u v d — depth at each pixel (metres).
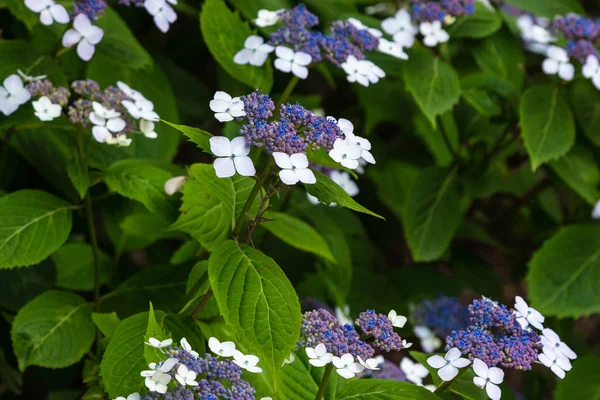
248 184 1.49
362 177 1.98
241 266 1.39
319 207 1.75
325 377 1.39
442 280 1.86
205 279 1.46
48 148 1.66
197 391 1.34
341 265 1.73
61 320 1.54
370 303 1.81
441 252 1.78
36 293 1.63
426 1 1.75
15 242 1.52
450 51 1.85
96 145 1.65
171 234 1.68
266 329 1.37
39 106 1.52
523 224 2.04
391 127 2.14
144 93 1.73
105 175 1.55
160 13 1.58
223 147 1.35
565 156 1.78
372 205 1.99
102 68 1.71
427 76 1.70
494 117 1.79
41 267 1.64
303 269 1.78
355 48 1.59
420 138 2.03
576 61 1.75
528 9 1.84
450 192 1.80
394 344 1.39
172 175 1.59
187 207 1.50
